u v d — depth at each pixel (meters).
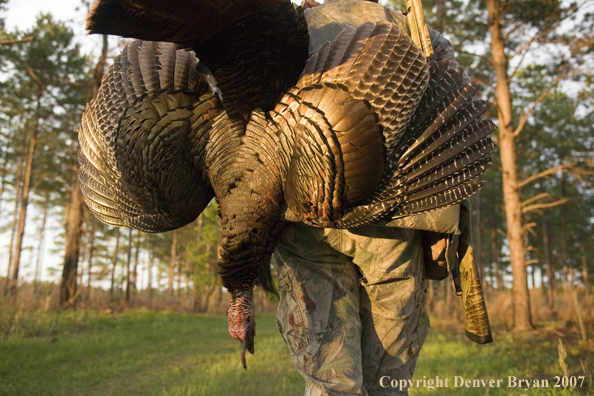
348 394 1.02
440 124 0.96
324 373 1.05
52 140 11.77
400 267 1.10
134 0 0.71
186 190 1.07
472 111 0.99
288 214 1.00
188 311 10.91
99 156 1.18
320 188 0.91
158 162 1.06
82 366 2.98
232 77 0.96
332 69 0.94
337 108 0.91
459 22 5.84
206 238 10.22
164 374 2.76
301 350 1.08
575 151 10.02
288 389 2.28
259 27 0.89
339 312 1.09
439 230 1.03
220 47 0.91
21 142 12.08
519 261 5.24
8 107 10.59
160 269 22.31
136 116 1.09
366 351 1.16
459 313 6.10
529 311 5.10
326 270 1.10
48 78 8.68
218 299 12.09
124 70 1.18
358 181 0.93
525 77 6.16
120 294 14.99
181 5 0.74
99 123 1.17
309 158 0.91
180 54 1.17
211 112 1.07
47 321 4.88
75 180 7.63
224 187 1.02
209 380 2.45
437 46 1.19
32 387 2.35
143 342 4.28
